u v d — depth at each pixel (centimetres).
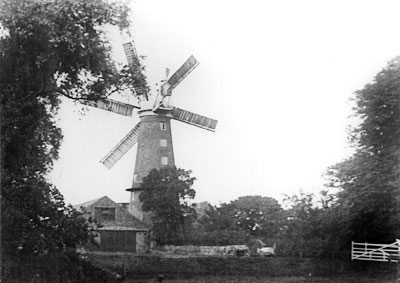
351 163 2780
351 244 2636
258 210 2869
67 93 2350
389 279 2294
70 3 2189
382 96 2794
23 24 2125
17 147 2066
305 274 2417
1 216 1942
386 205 2631
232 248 2698
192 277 2342
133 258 2325
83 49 2245
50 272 2006
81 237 2086
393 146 2750
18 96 2111
